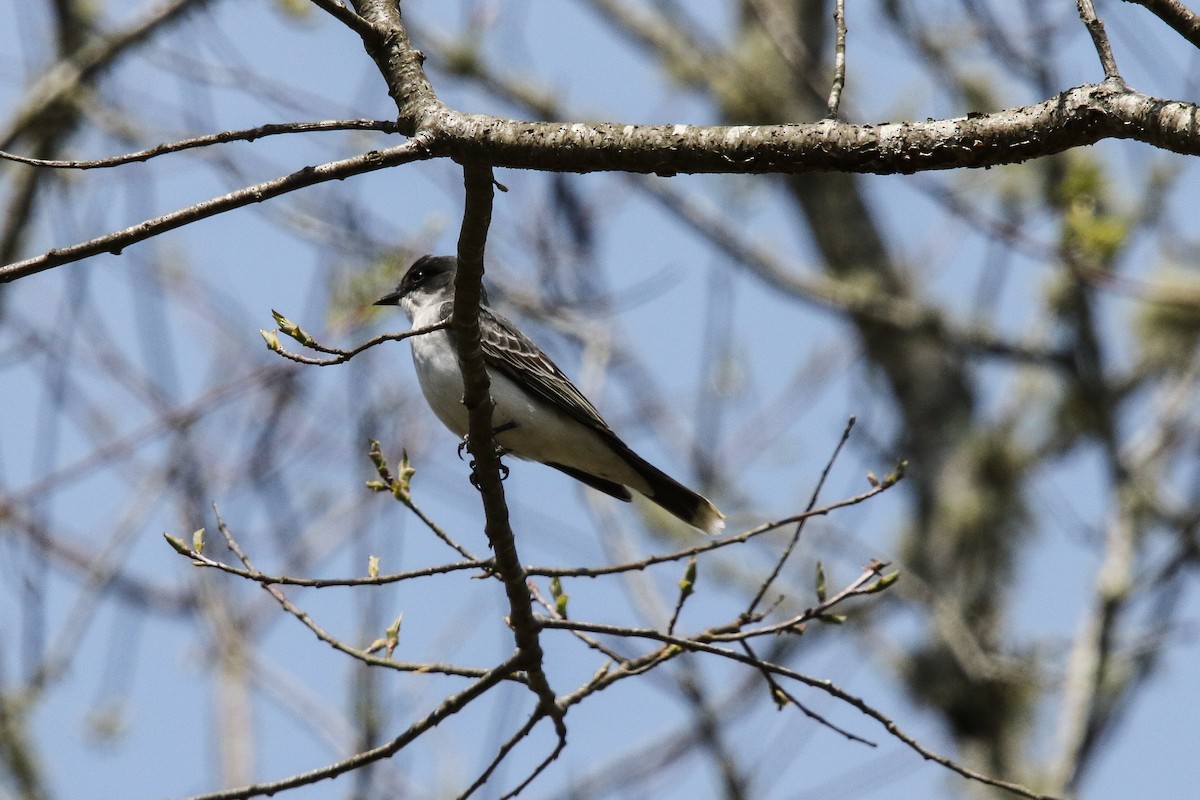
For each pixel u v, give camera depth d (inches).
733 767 438.0
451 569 260.1
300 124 219.3
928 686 546.9
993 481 585.3
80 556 514.6
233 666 467.5
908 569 582.9
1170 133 186.4
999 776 521.7
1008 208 496.4
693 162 212.8
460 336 244.2
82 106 519.2
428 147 220.8
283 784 254.5
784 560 273.9
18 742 454.0
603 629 262.1
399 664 263.7
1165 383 542.0
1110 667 493.4
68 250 216.4
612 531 462.6
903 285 611.2
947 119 204.7
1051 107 197.6
